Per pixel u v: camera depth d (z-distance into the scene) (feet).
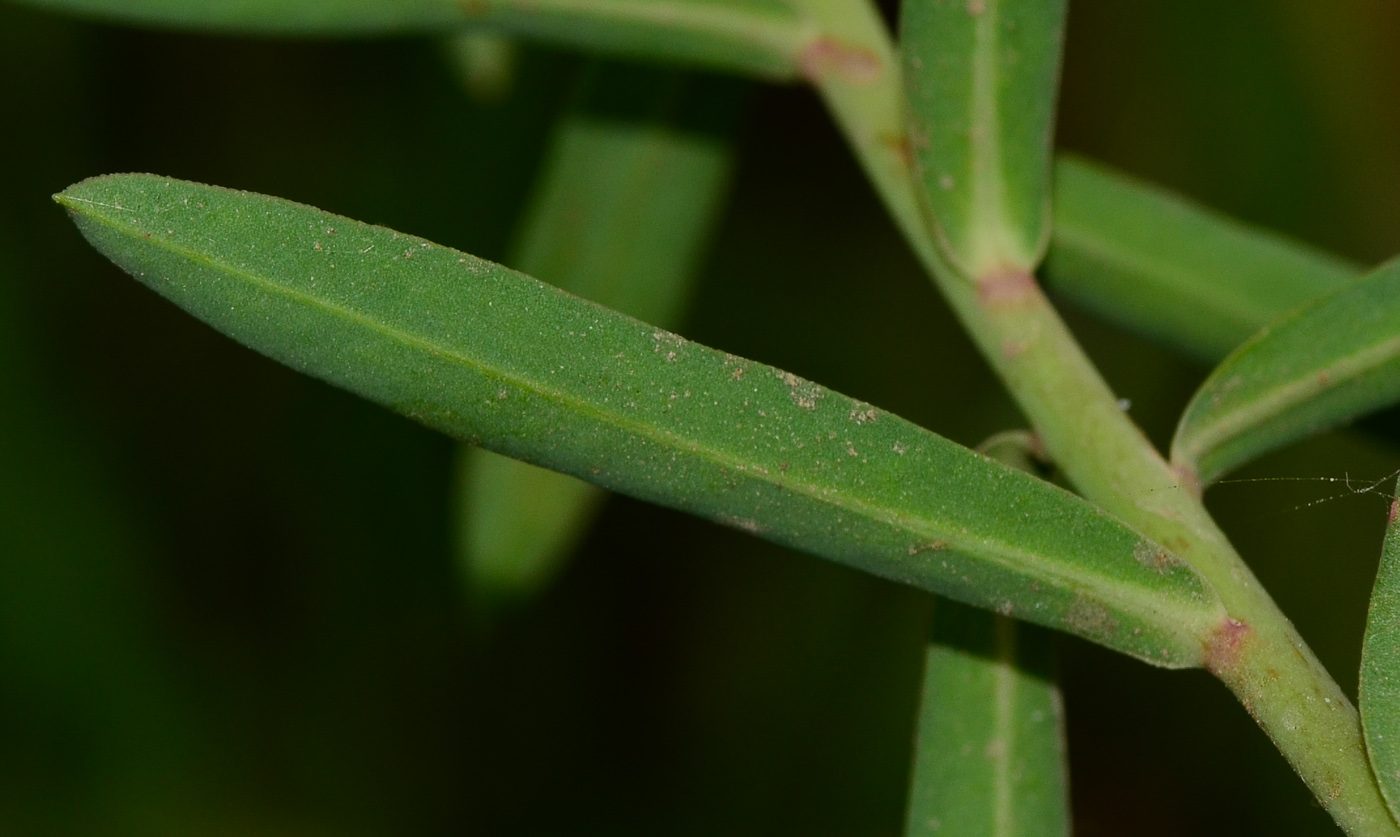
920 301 1.14
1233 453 0.51
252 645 1.13
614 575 1.19
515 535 0.64
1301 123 1.00
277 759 1.13
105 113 1.05
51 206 1.06
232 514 1.13
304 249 0.46
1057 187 0.56
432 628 1.15
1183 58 1.01
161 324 1.11
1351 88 0.99
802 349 1.15
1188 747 1.05
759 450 0.47
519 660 1.17
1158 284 0.56
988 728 0.51
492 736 1.17
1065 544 0.47
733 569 1.18
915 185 0.54
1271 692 0.47
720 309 1.16
